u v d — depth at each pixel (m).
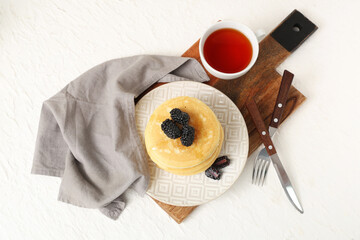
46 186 0.69
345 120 0.69
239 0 0.73
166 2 0.74
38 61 0.73
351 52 0.70
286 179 0.65
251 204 0.67
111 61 0.67
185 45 0.72
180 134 0.55
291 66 0.70
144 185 0.62
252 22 0.72
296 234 0.66
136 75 0.65
